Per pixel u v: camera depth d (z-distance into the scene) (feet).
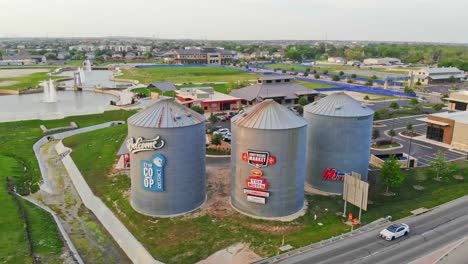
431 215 161.58
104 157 236.02
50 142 294.66
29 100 486.79
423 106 409.69
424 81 618.44
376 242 139.33
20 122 332.60
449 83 633.20
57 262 133.69
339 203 172.86
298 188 161.07
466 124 255.09
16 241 142.51
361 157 182.29
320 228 150.51
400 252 131.95
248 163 155.84
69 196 197.77
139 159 159.22
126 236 149.18
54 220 165.99
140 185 161.89
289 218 157.79
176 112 161.48
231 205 169.48
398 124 330.34
